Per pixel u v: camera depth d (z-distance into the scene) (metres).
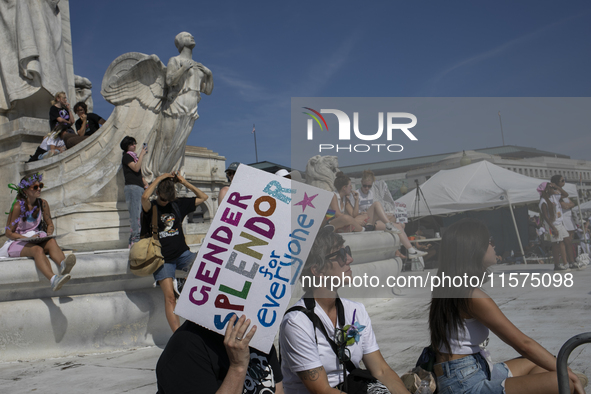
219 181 28.47
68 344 5.00
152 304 5.48
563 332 3.26
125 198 6.86
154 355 4.88
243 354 1.59
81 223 7.29
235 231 1.66
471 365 2.27
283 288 1.64
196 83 7.31
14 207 5.07
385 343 4.03
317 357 2.19
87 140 7.69
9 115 9.36
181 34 7.27
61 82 9.65
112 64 7.36
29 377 4.21
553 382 2.11
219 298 1.63
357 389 2.17
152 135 7.34
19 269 4.81
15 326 4.80
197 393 1.62
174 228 4.96
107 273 5.20
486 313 2.13
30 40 9.06
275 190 1.67
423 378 2.32
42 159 7.88
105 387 3.79
